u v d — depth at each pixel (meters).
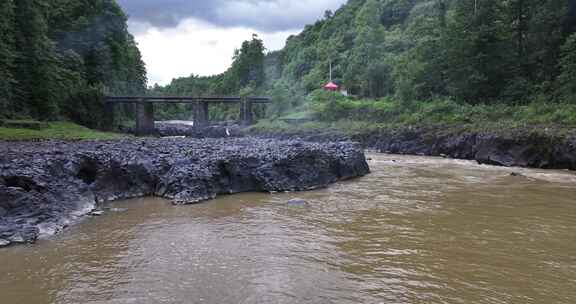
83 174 17.72
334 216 14.99
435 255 10.86
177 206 16.30
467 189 20.69
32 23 48.72
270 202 17.38
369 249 11.33
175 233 12.70
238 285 8.95
